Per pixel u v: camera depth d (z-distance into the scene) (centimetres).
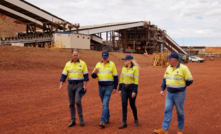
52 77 1397
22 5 4088
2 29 10462
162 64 3219
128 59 493
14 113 573
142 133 445
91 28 5375
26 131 440
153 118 565
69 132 443
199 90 1042
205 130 475
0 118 525
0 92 842
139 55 4775
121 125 481
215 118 571
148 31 7169
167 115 417
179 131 437
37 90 924
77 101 479
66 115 572
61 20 5006
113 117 571
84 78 497
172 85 418
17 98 754
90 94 888
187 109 670
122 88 500
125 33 6962
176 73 415
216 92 988
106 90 509
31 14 4391
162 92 447
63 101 738
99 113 601
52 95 834
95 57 3030
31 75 1423
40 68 1850
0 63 1653
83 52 3144
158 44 8044
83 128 472
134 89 480
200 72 2123
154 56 3356
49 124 492
